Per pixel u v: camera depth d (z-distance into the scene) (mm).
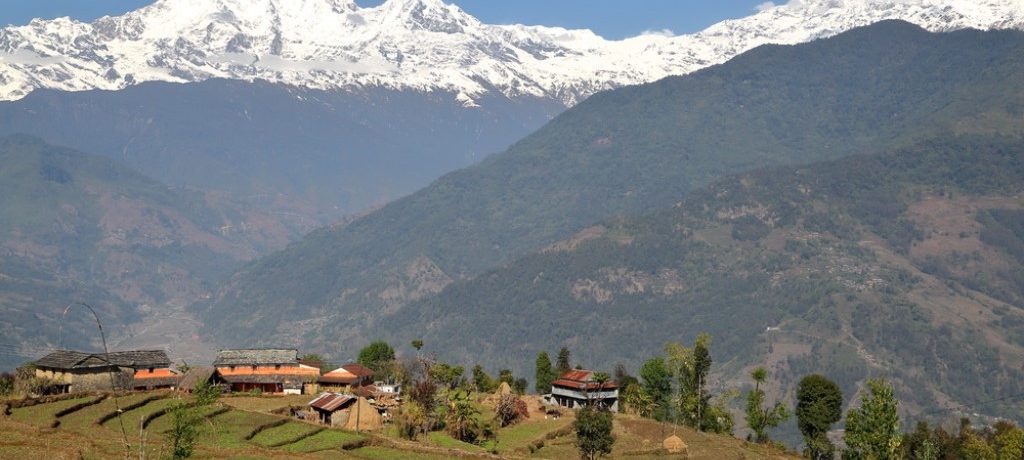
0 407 146000
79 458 118500
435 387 193125
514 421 194750
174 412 129250
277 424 155875
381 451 147875
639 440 188875
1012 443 193875
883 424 153625
